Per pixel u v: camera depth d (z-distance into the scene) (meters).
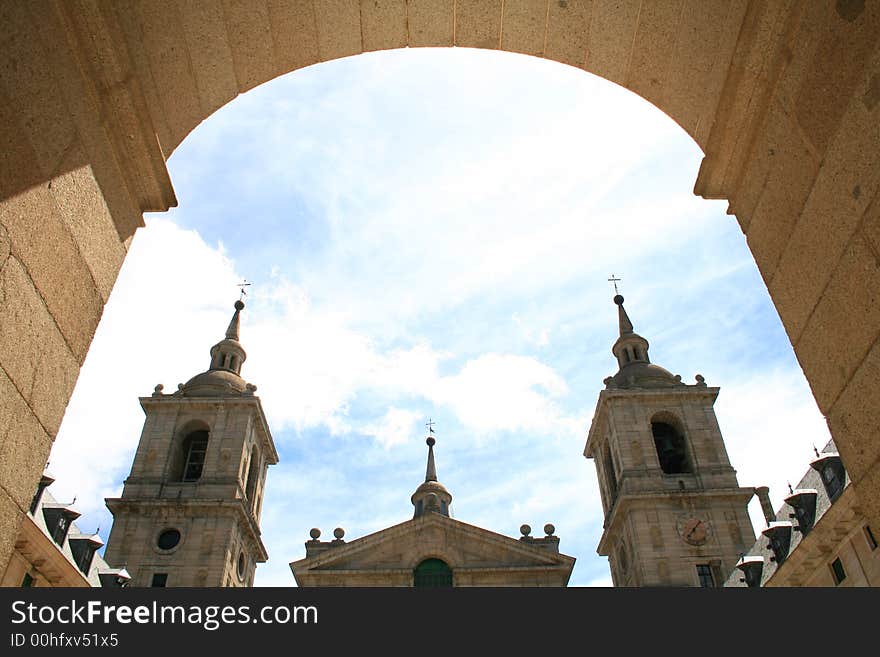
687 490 48.38
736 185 7.68
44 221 5.82
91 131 6.58
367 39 8.89
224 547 46.50
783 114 6.67
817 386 6.42
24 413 5.60
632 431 51.94
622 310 65.88
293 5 8.18
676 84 8.23
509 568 45.25
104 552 46.25
